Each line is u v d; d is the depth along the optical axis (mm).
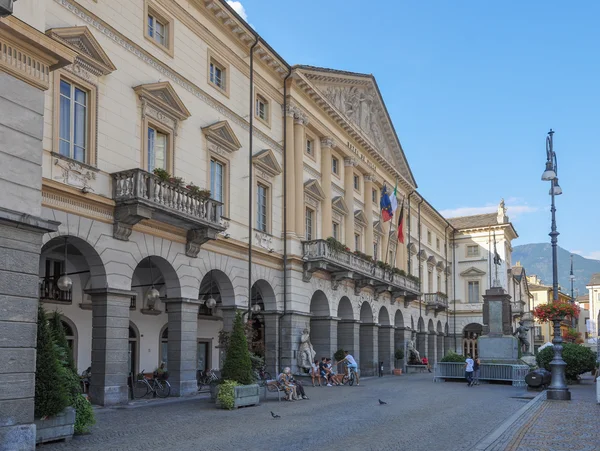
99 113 20500
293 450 12469
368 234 43125
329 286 35719
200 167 25672
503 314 34875
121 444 12977
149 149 23094
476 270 70375
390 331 44906
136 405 20125
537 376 27641
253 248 28891
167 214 21688
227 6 27094
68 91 19625
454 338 69562
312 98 35062
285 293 31484
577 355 32438
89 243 19641
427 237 61344
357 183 42938
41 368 12672
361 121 42656
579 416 17969
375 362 41344
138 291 29547
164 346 31250
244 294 28109
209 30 26875
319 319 35312
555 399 22922
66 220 18875
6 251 11617
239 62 29125
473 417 17984
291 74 32750
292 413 18750
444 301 60500
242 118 29016
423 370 49125
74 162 19219
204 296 33781
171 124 24000
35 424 12258
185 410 19156
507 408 20484
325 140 37281
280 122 32719
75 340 25625
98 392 19688
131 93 22016
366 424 16344
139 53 22609
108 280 20172
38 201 12430
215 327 35000
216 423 16344
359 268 37719
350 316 38281
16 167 12039
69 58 13180
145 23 23078
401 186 52188
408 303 49656
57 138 18766
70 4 19703
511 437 13961
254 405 20828
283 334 31359
